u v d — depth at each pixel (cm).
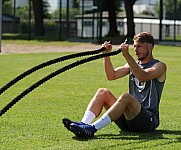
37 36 4197
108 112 634
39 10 4319
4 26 5269
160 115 836
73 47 2998
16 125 729
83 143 616
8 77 1377
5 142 625
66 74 1477
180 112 870
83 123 633
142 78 641
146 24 5225
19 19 5300
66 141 627
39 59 2047
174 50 2820
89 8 5369
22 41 3397
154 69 648
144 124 655
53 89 1143
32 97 1010
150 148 597
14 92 1087
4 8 6172
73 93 1088
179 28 4466
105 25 5547
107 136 655
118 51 629
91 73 1523
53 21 5347
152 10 7150
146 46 659
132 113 643
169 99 1027
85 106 918
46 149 589
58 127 716
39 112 843
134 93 671
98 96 648
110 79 681
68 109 881
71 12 5894
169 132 690
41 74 1460
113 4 4347
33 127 716
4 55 2247
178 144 619
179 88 1217
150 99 658
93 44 3278
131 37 3662
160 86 662
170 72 1625
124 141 627
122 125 672
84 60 604
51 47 2958
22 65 1759
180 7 4309
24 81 1284
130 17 3662
